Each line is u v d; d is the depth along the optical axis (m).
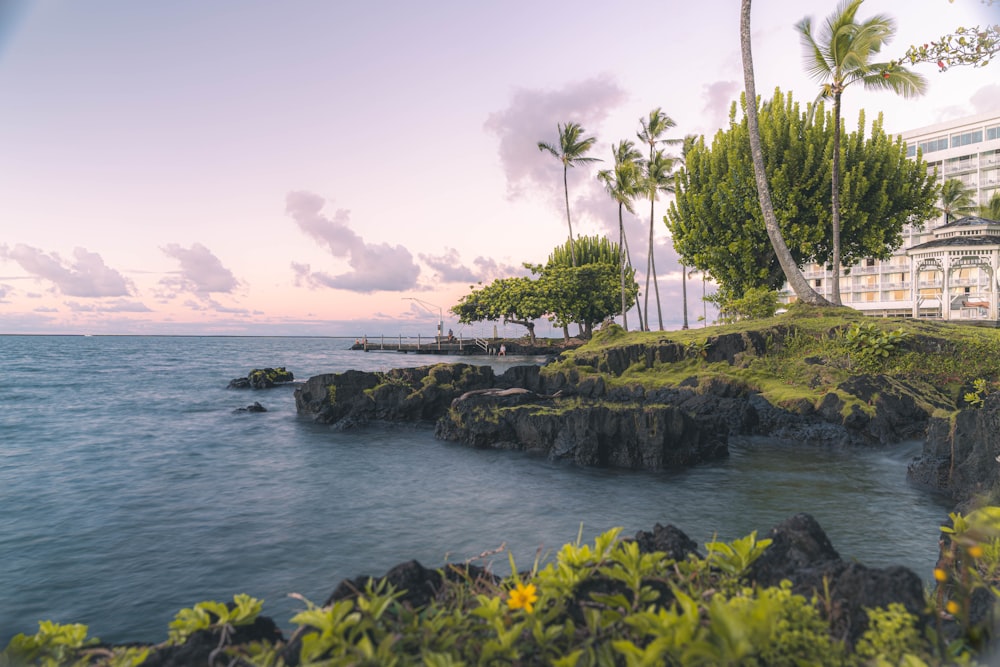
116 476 14.47
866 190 35.34
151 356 97.56
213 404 30.88
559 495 12.41
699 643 2.07
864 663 2.51
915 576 3.10
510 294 85.81
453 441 19.61
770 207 29.50
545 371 28.03
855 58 27.14
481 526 10.17
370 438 20.59
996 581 3.70
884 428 17.22
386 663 2.34
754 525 10.09
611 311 82.31
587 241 89.81
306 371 58.47
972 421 11.44
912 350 21.97
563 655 2.61
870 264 80.00
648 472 14.72
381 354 105.00
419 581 3.57
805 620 2.60
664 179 50.53
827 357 23.30
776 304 33.38
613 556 3.32
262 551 8.96
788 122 36.03
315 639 2.44
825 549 4.04
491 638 2.77
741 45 29.36
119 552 8.95
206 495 12.51
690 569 3.37
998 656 2.45
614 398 23.27
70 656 2.94
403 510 11.24
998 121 69.62
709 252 38.44
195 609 3.22
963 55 5.98
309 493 12.66
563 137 64.31
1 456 17.19
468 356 92.88
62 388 39.72
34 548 9.15
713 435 16.34
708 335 27.48
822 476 13.77
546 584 3.12
